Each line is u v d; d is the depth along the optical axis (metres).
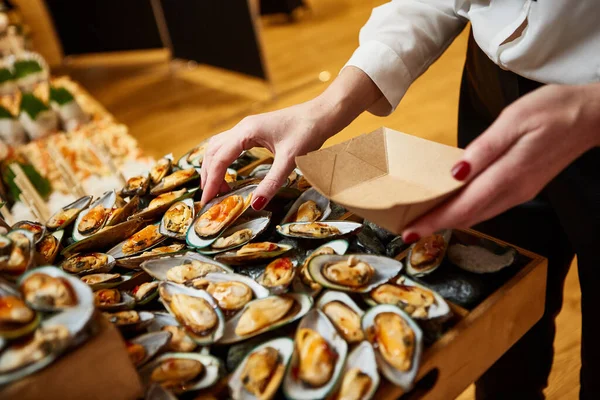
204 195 0.82
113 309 0.68
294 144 0.79
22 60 2.52
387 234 0.76
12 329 0.54
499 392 1.01
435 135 2.19
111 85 3.67
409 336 0.59
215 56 3.17
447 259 0.70
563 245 0.97
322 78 3.13
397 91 0.88
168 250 0.77
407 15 0.90
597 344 0.84
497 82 0.89
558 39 0.71
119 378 0.58
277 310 0.64
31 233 0.68
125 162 1.55
